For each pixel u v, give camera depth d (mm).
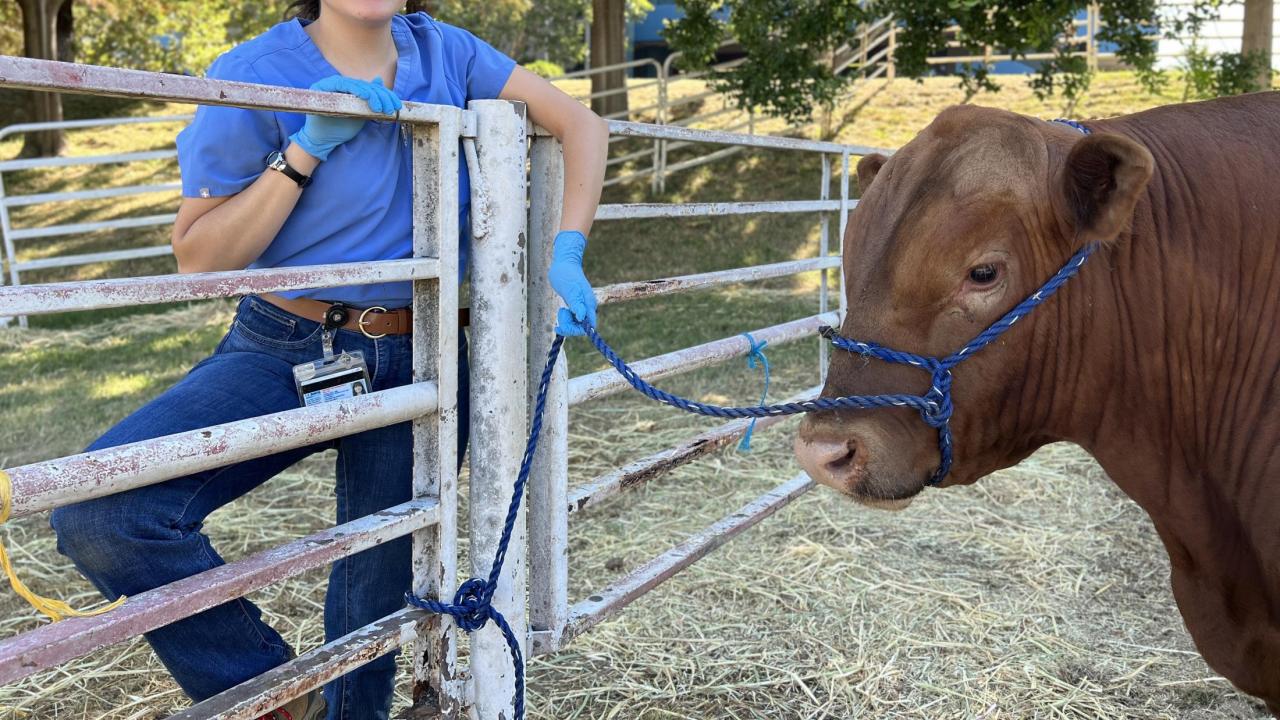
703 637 3752
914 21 11203
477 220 2223
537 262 2562
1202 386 2303
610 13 16203
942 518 4871
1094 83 16844
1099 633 3789
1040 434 2385
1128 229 2242
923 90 17438
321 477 5598
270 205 1992
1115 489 5250
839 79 11875
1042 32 10484
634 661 3578
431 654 2309
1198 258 2256
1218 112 2424
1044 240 2145
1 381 7734
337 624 2434
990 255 2115
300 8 2312
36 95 16781
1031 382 2268
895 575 4258
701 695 3383
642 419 6484
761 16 11383
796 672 3520
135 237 13930
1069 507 5020
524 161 2258
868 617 3900
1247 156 2312
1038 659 3598
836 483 2152
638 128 2982
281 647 2141
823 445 2145
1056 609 3967
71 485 1604
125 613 1686
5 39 20547
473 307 2270
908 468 2184
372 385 2283
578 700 3326
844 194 4953
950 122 2217
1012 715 3268
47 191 15812
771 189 14086
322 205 2139
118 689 3412
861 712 3295
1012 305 2158
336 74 2162
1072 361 2266
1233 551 2359
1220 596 2414
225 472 2100
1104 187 2041
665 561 3129
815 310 9375
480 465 2324
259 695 1897
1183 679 3461
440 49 2316
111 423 6496
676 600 4039
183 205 2070
